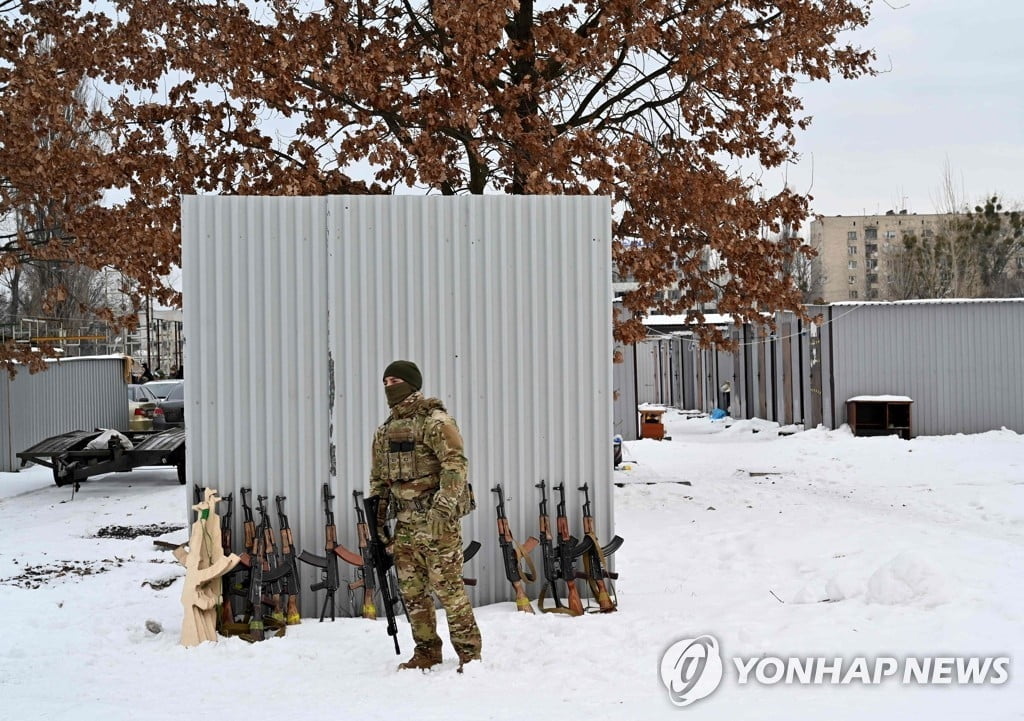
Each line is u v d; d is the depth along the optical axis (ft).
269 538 25.55
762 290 54.75
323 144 55.47
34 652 23.30
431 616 20.51
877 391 83.76
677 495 52.80
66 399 81.10
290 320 26.81
